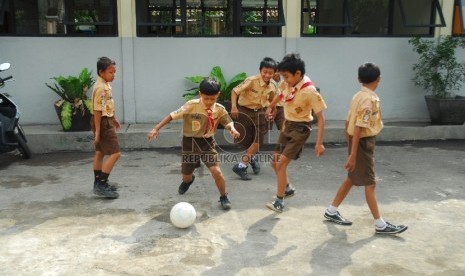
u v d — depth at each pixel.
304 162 6.38
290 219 4.28
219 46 7.63
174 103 7.68
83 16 7.47
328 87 8.02
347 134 4.00
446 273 3.31
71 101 6.95
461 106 7.65
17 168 6.00
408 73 8.16
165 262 3.42
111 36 7.38
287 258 3.50
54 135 6.82
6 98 6.23
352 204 4.71
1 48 7.21
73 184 5.32
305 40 7.82
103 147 4.66
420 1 8.35
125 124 7.59
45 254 3.55
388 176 5.73
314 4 8.31
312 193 5.06
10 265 3.37
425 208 4.61
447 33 8.08
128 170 5.91
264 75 5.20
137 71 7.54
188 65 7.62
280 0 7.67
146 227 4.07
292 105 4.21
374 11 9.02
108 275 3.23
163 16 7.69
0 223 4.15
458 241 3.85
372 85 3.83
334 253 3.59
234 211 4.47
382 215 4.41
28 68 7.32
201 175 5.70
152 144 7.07
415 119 8.30
